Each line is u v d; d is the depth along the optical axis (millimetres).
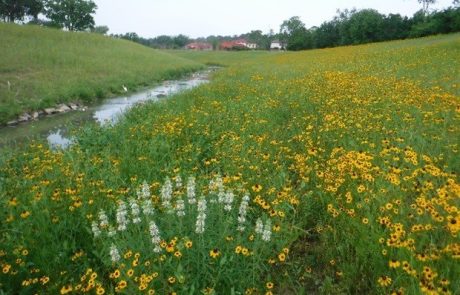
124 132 9547
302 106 10312
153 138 8445
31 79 20156
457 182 5102
